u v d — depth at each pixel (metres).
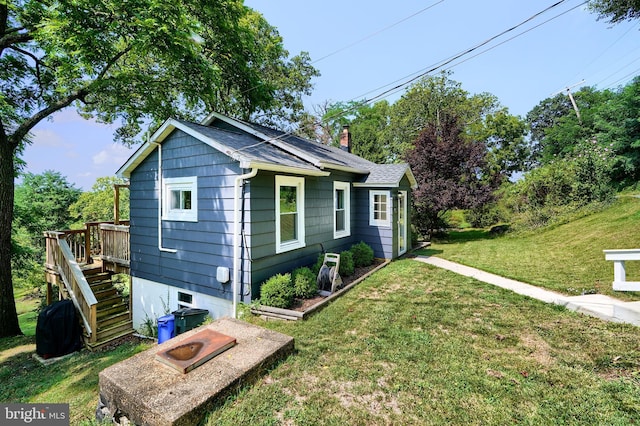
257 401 2.51
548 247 9.16
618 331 3.55
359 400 2.51
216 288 5.69
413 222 14.25
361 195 9.16
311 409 2.40
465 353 3.24
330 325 4.16
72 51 6.18
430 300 5.04
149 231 6.96
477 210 16.41
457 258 8.71
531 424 2.17
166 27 6.09
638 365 2.83
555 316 4.12
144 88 8.45
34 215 11.01
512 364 2.98
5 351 6.41
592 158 12.02
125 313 7.54
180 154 6.20
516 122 25.44
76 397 3.74
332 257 6.40
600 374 2.75
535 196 13.08
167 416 2.11
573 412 2.27
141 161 7.02
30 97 9.05
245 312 4.96
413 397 2.53
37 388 4.41
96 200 19.17
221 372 2.70
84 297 6.50
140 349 5.59
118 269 7.87
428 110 23.53
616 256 3.98
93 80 7.82
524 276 6.22
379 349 3.39
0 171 7.32
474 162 13.11
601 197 11.38
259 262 5.45
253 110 12.38
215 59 10.33
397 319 4.27
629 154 11.03
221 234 5.57
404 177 10.09
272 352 3.08
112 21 6.28
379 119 29.27
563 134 23.23
